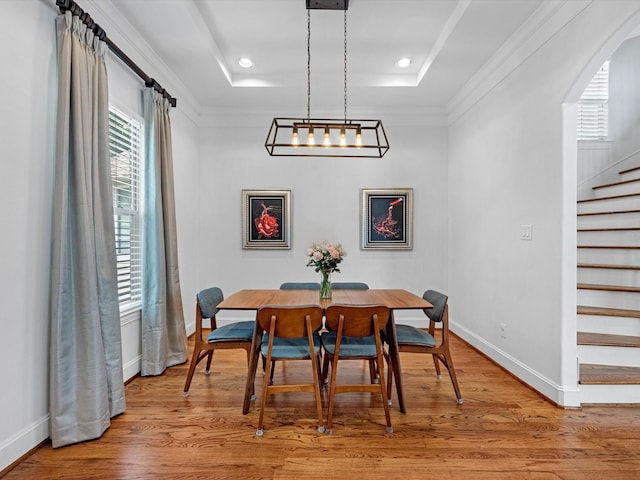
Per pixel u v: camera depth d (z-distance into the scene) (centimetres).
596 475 174
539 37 262
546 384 254
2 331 170
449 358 252
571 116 239
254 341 239
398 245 446
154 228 302
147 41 298
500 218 320
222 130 450
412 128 451
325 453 191
